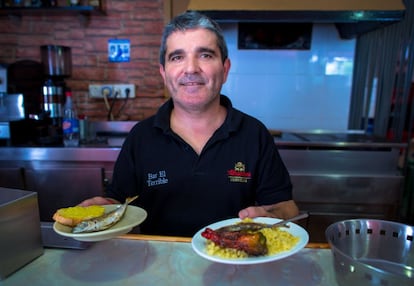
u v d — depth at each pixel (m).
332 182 1.68
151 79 2.16
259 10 1.68
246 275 0.60
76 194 1.72
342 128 2.27
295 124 2.28
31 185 1.71
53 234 0.70
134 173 1.00
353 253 0.64
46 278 0.58
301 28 2.13
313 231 1.73
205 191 0.95
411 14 1.66
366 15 1.65
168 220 0.97
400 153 1.74
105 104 2.20
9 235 0.57
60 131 1.93
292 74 2.21
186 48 0.85
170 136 0.95
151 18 2.09
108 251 0.67
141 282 0.57
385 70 1.90
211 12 1.69
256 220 0.73
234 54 2.20
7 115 1.84
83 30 2.11
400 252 0.62
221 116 1.02
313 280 0.58
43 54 1.93
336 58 2.18
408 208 1.93
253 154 0.97
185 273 0.60
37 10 1.96
